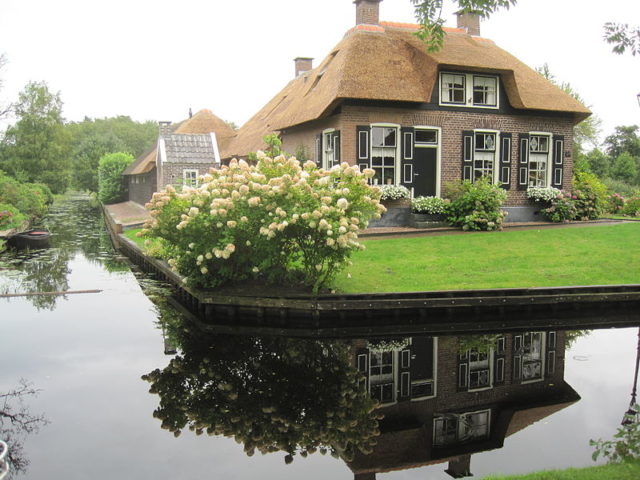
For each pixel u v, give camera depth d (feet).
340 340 31.50
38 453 18.08
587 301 33.91
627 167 127.54
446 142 55.21
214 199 30.71
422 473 17.25
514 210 58.49
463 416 21.66
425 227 52.95
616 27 26.30
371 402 23.20
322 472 17.40
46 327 33.04
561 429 20.10
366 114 52.03
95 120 330.13
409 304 32.30
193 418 21.31
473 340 31.19
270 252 32.19
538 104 56.49
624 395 23.04
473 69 53.98
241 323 33.42
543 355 28.43
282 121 63.16
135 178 124.77
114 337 31.24
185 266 35.19
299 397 23.67
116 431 19.90
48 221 105.40
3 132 142.61
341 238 29.66
